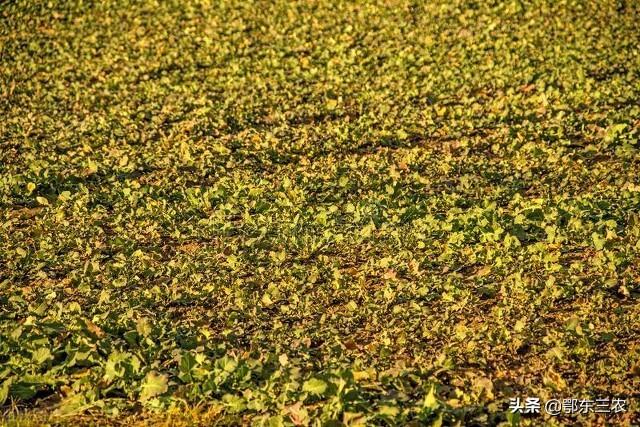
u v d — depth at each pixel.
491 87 16.92
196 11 23.41
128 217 11.30
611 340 7.89
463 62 18.47
